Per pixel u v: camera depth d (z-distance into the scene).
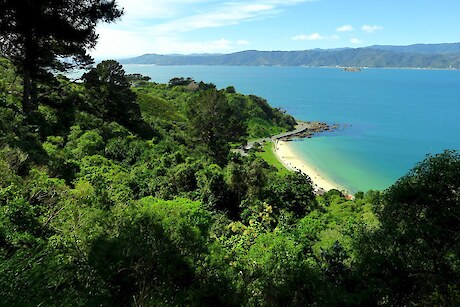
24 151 22.34
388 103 195.00
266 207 30.52
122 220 11.44
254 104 125.44
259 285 12.60
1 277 8.15
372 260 13.46
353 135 112.25
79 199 14.45
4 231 10.24
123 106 53.78
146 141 49.12
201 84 137.62
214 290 11.00
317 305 12.40
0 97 31.92
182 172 34.38
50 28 20.09
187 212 14.36
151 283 10.30
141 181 30.58
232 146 91.94
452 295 11.52
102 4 21.64
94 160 30.97
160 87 140.25
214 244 13.45
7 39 20.16
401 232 13.48
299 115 155.75
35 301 8.13
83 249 10.46
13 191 13.65
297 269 13.27
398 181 14.62
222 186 33.81
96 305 9.20
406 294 12.98
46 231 11.83
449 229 12.73
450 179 13.02
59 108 41.97
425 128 122.44
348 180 69.50
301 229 23.59
